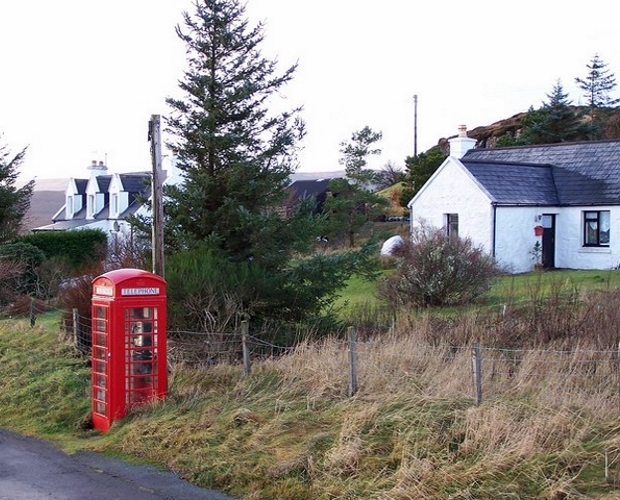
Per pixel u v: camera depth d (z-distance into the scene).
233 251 17.53
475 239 30.56
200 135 17.08
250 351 14.62
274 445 9.62
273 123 17.97
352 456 8.74
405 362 11.82
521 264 30.78
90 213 54.59
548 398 9.55
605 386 10.27
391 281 20.94
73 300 18.30
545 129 56.66
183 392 12.27
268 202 17.73
